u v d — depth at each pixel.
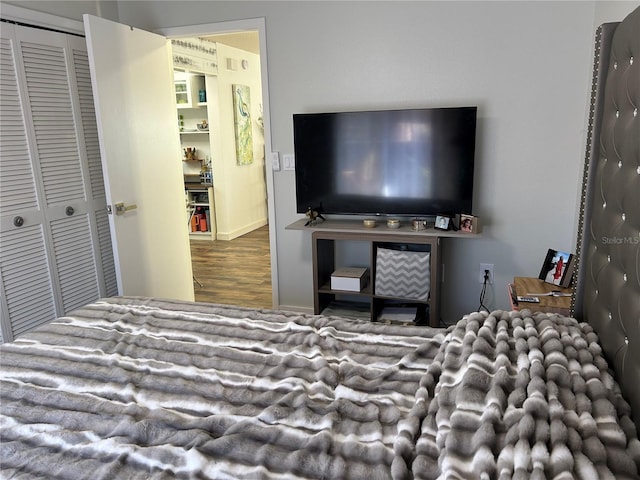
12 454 1.14
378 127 3.01
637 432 1.09
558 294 2.18
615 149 1.38
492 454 0.96
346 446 1.13
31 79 2.80
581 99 2.76
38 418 1.29
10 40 2.67
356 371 1.48
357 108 3.19
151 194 3.41
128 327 1.82
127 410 1.30
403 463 1.04
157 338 1.73
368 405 1.30
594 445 0.94
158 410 1.29
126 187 3.17
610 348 1.33
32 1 2.80
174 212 3.69
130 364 1.54
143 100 3.29
